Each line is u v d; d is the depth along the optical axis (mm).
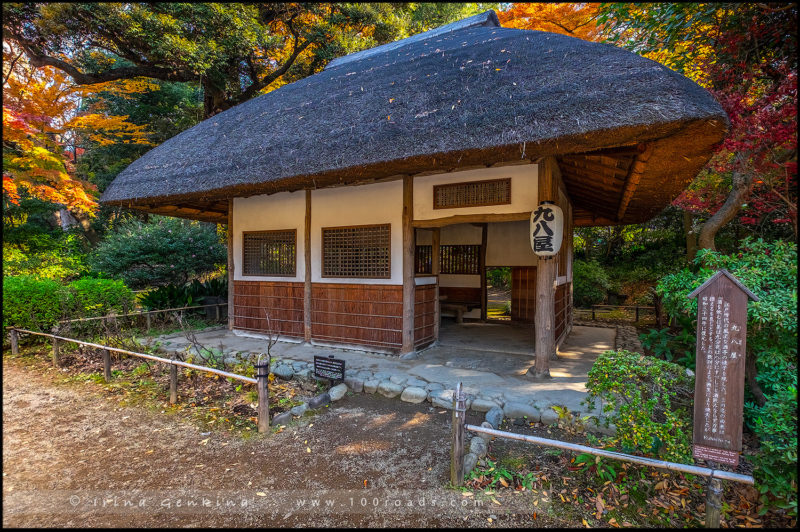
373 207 5059
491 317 8859
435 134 3408
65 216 13305
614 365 2340
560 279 5531
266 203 6031
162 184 5305
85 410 3424
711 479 1843
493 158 3252
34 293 5691
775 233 5668
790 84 2721
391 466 2492
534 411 3086
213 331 6707
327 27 10023
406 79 4574
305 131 4543
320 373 3896
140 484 2311
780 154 2922
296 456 2633
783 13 2865
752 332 2695
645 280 11273
